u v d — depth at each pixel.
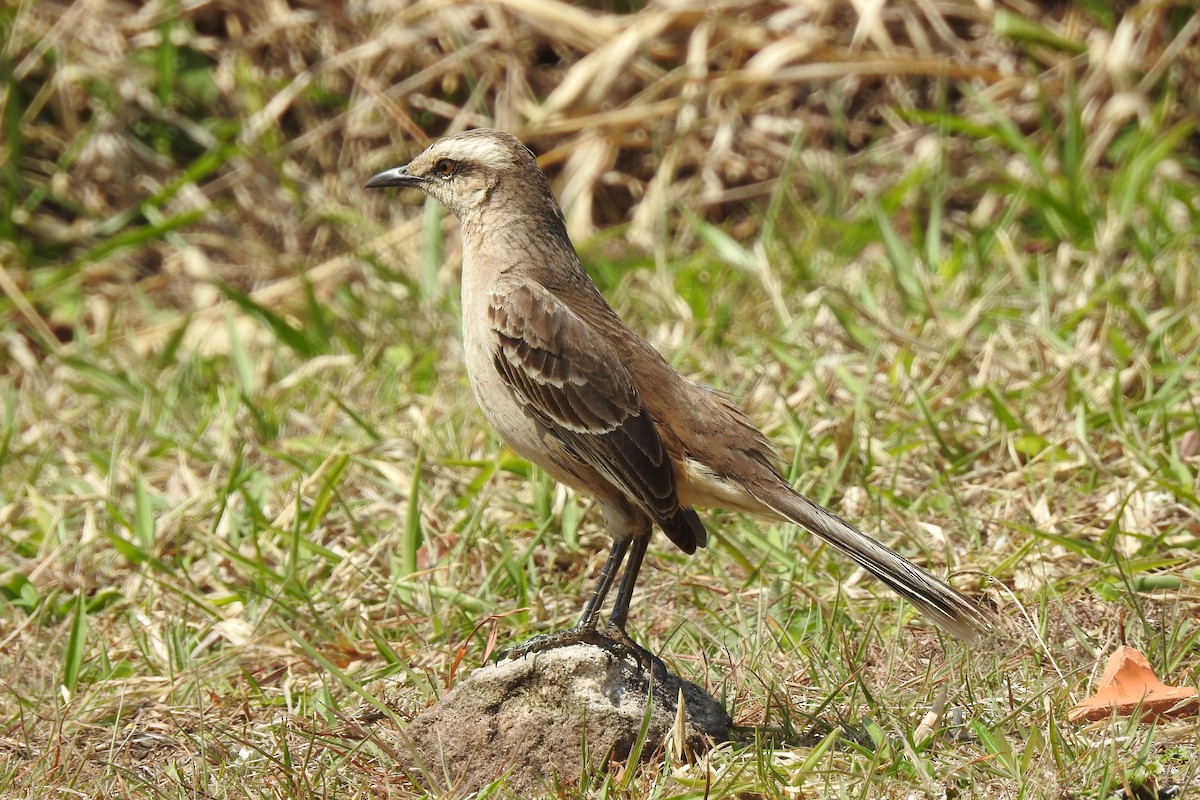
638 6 17.88
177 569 10.91
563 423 8.65
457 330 14.43
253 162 17.23
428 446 12.13
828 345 12.95
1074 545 9.57
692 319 13.88
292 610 9.62
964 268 14.53
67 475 12.55
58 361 14.81
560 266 9.21
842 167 16.50
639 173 17.22
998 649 8.65
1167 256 13.99
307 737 8.30
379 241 16.42
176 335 14.66
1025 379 12.22
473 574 10.44
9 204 16.73
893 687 8.36
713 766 7.59
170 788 7.89
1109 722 7.66
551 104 16.83
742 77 16.55
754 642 8.94
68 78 17.30
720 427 8.57
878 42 16.56
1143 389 11.74
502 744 7.75
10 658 9.91
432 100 17.47
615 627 8.44
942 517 10.61
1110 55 16.11
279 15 17.64
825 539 8.21
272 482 11.81
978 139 16.52
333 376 14.09
